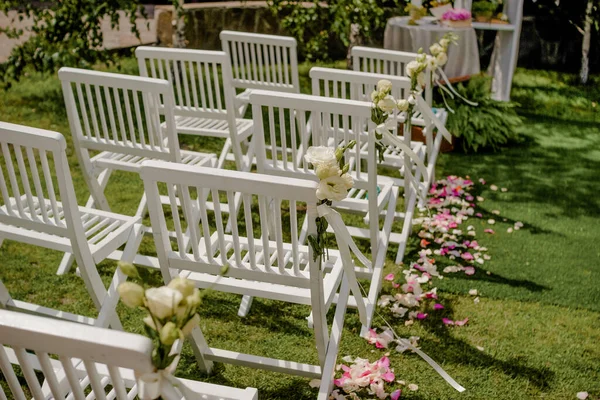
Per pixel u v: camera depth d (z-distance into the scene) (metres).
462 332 2.99
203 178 2.02
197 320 1.28
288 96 2.64
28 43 5.73
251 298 3.14
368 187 2.89
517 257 3.67
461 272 3.51
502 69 6.25
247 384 2.65
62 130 5.48
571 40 7.71
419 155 3.82
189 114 3.84
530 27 7.74
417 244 3.81
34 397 1.44
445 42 3.80
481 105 5.40
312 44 6.75
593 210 4.32
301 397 2.59
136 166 3.37
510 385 2.67
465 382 2.68
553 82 7.30
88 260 2.39
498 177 4.81
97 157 3.49
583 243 3.86
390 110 2.60
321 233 2.03
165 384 1.26
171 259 2.31
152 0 10.56
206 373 2.68
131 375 2.06
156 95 3.08
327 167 1.88
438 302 3.22
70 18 5.57
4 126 2.09
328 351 2.49
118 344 1.20
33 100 6.09
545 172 4.93
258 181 1.97
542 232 3.98
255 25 7.97
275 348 2.88
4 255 3.55
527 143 5.52
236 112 4.50
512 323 3.06
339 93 6.96
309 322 2.65
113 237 2.56
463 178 4.78
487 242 3.84
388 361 2.72
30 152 2.14
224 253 2.25
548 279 3.45
